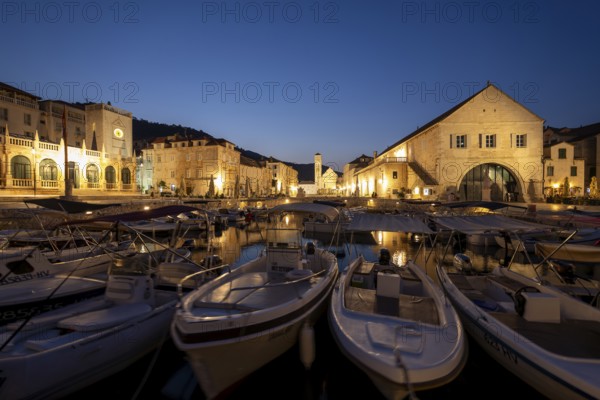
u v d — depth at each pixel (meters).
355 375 6.01
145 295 6.89
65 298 7.60
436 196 41.19
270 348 5.78
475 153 41.47
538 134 40.78
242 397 5.51
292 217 39.22
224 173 64.69
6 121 36.94
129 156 48.34
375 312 6.54
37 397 4.76
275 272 8.33
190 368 6.26
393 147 65.94
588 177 44.47
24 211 20.36
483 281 8.90
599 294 7.66
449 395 5.45
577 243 12.28
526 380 5.05
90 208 11.35
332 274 8.33
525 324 6.13
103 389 5.69
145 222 23.03
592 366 4.52
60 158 34.97
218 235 24.34
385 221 11.07
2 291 7.34
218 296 6.71
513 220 11.37
